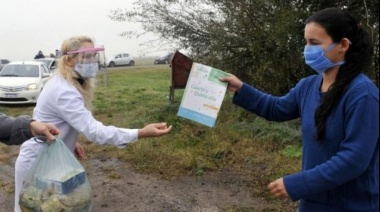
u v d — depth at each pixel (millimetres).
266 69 7395
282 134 6672
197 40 8680
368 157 1832
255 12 7570
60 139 2656
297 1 7121
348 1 6391
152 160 6074
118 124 8844
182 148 6484
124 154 6449
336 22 1953
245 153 6141
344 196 1967
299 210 2172
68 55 2885
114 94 14344
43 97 2883
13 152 7000
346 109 1884
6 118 2574
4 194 5008
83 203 2607
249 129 7133
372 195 1963
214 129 7254
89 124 2779
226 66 8312
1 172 5941
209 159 6004
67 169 2584
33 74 12617
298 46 7066
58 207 2500
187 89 2660
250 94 2576
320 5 6797
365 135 1825
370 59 1982
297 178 1915
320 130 1955
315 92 2107
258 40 7430
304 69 7133
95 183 5285
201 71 2656
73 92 2826
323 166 1881
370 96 1845
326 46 1971
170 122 7996
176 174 5527
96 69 2965
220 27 8125
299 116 2432
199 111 2623
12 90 11836
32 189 2566
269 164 5684
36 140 2725
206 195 4809
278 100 2490
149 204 4598
